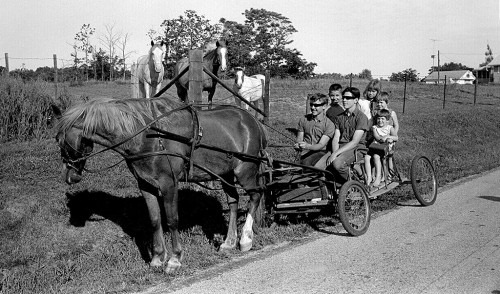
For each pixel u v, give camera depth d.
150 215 5.65
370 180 7.95
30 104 10.81
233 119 6.30
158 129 5.41
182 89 11.41
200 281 5.27
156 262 5.66
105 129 5.33
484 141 17.66
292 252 6.20
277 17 67.50
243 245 6.25
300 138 7.70
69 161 5.44
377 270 5.49
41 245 6.15
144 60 14.00
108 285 5.14
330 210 7.94
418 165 8.62
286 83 32.88
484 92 38.41
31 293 4.99
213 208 7.95
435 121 19.22
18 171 8.34
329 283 5.14
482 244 6.36
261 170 6.69
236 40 64.62
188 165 5.76
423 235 6.80
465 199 9.03
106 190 7.95
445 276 5.28
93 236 6.57
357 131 7.21
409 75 74.88
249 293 4.93
